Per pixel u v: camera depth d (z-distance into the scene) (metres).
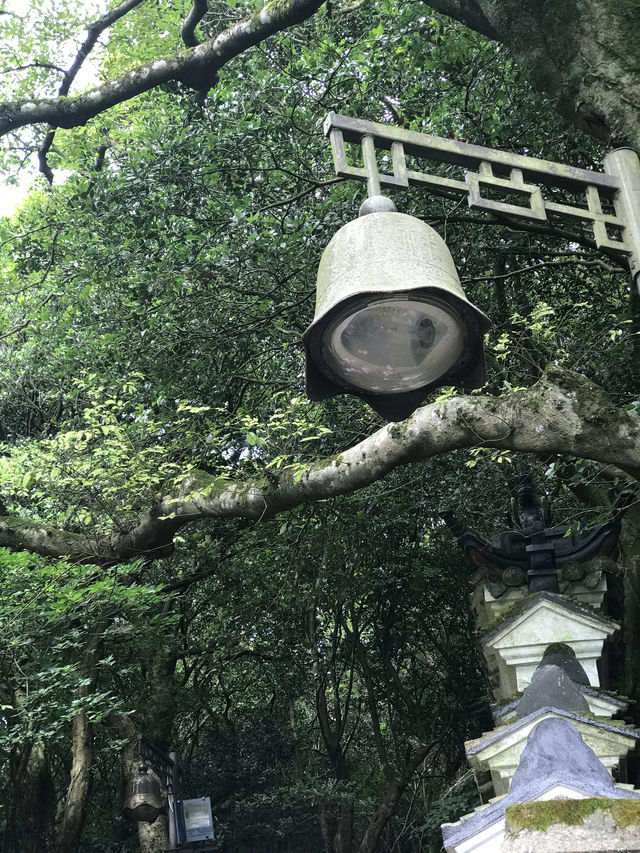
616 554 8.92
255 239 8.86
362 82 9.11
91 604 9.22
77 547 8.34
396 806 17.08
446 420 4.63
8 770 14.33
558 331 7.89
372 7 9.48
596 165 8.95
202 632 17.36
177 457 9.55
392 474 11.20
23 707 8.38
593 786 1.87
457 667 18.02
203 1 7.27
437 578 16.64
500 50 8.61
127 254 9.73
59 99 7.12
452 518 9.52
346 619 18.58
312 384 3.37
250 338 10.30
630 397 8.46
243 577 14.06
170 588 13.62
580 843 1.52
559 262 8.36
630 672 8.63
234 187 9.41
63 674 8.65
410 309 3.04
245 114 9.22
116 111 15.20
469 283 9.34
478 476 10.49
